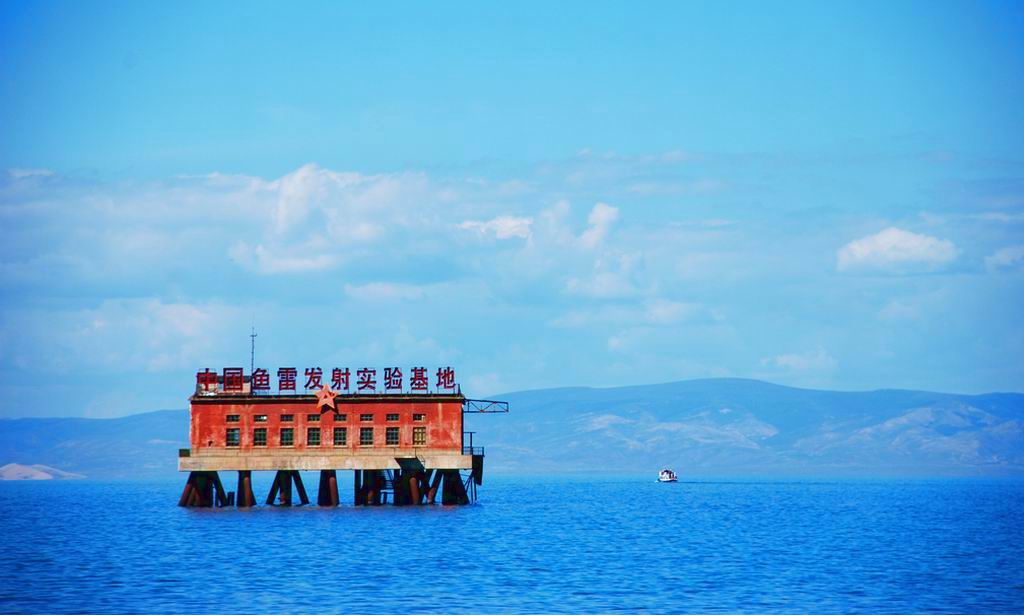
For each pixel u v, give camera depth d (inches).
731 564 5300.2
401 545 5733.3
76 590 4407.0
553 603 4160.9
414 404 7052.2
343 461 7027.6
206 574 4788.4
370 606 4079.7
